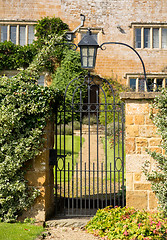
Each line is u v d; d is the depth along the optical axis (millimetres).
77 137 13633
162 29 16078
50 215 5582
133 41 15836
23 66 15148
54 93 5430
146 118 5309
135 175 5258
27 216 5223
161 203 5121
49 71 15336
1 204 5195
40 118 5270
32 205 5227
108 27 15852
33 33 15820
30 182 5262
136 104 5332
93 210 5934
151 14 15945
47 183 5426
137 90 15648
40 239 4383
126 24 15898
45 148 5309
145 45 16078
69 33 15383
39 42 15047
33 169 5281
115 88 15469
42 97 5230
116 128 11188
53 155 5551
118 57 15734
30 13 15648
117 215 4848
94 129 14227
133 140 5293
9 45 15000
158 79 15836
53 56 15172
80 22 15750
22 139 5203
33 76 5656
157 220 4516
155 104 5270
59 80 14914
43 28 15359
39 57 5910
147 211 5164
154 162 5250
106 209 5172
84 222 5141
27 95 5223
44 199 5230
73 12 15766
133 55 15781
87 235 4699
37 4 15656
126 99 5352
